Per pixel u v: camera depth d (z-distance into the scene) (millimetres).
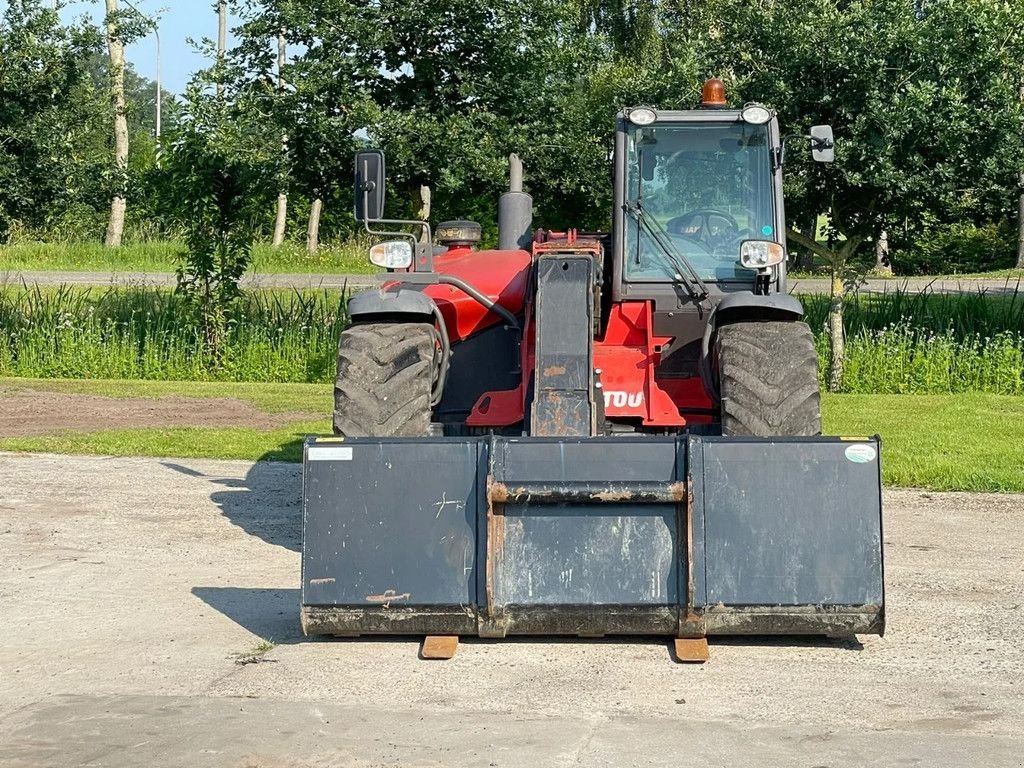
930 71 16438
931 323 18938
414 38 18000
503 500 6066
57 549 8625
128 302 21734
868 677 5863
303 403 16016
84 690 5734
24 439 13141
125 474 11508
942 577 7926
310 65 17953
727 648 6320
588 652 6238
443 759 4855
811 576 6016
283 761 4848
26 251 35750
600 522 6102
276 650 6336
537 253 7078
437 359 7816
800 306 7434
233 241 19469
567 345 6852
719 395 7438
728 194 8047
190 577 7906
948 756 4855
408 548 6148
